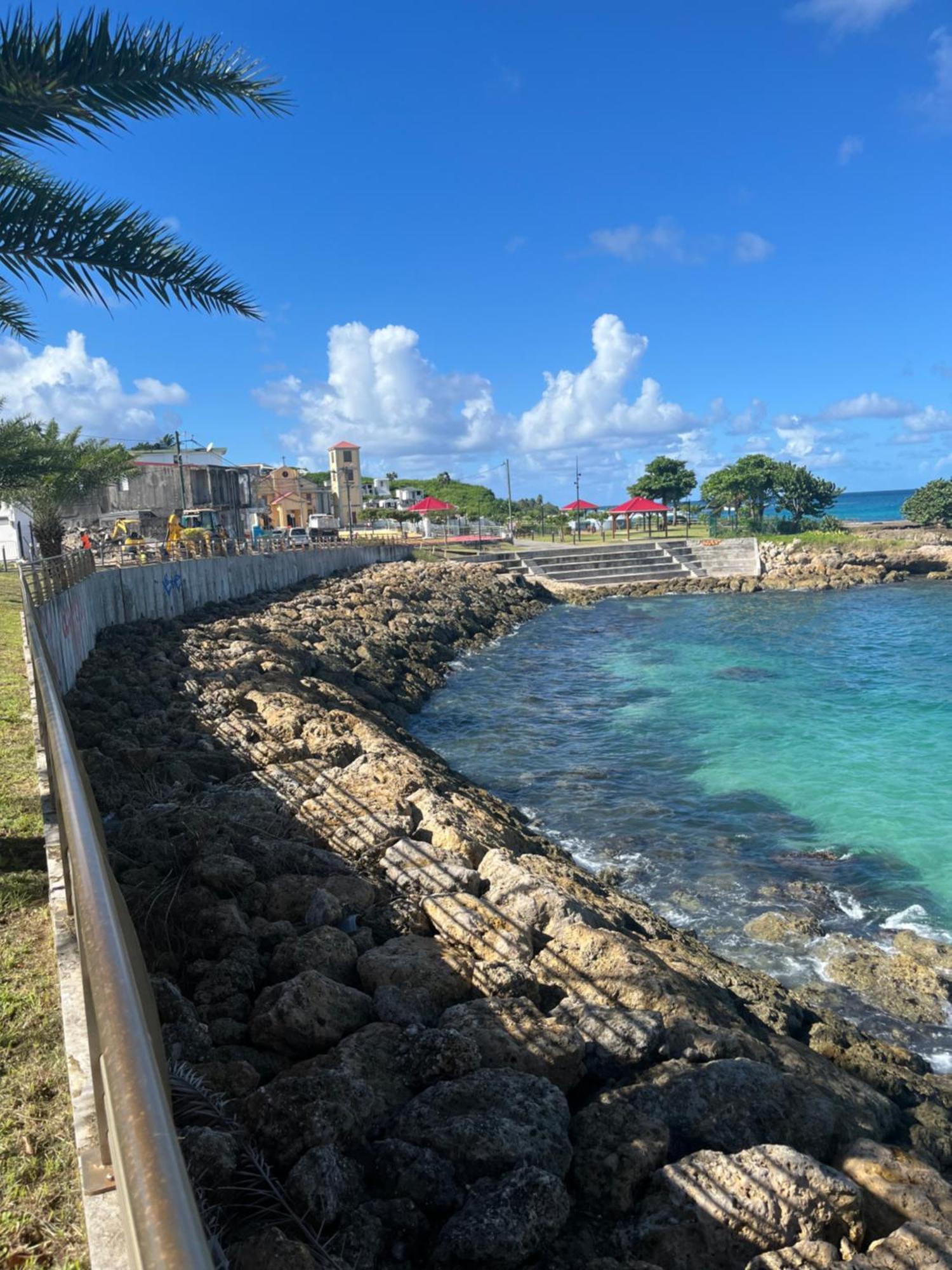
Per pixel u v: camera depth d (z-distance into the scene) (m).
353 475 95.81
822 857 14.38
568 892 10.45
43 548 31.03
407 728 24.19
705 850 14.74
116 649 21.56
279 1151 5.14
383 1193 5.18
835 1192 5.41
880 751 20.58
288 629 28.55
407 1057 6.30
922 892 13.16
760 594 58.34
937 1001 10.12
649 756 20.59
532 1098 5.85
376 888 9.38
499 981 7.54
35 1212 3.85
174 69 7.63
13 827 8.09
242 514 65.56
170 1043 6.14
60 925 5.63
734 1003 8.98
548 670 33.06
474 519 99.62
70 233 8.66
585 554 66.06
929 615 45.41
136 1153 1.46
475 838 10.98
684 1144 6.14
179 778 12.50
